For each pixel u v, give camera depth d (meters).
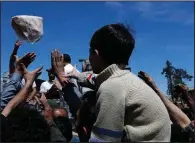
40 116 2.32
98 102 2.29
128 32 2.49
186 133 2.81
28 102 3.06
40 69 2.79
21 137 2.16
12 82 3.05
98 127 2.24
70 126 3.25
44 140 2.22
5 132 2.17
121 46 2.42
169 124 2.29
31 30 3.20
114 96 2.23
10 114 2.33
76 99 3.21
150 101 2.24
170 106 2.89
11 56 3.29
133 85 2.28
